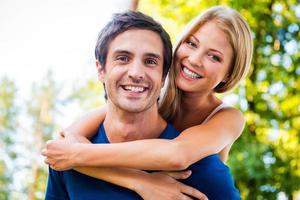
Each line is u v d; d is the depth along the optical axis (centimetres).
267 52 899
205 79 288
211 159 266
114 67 248
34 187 2286
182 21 898
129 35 249
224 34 287
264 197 833
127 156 250
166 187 256
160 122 270
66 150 259
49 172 283
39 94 2622
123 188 262
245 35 293
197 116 316
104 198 263
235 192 269
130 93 247
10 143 2469
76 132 280
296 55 901
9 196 2352
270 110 910
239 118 309
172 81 298
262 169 793
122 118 263
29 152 2478
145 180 257
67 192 285
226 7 295
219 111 312
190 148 254
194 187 265
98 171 261
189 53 288
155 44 250
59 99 2577
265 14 889
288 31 898
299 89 912
